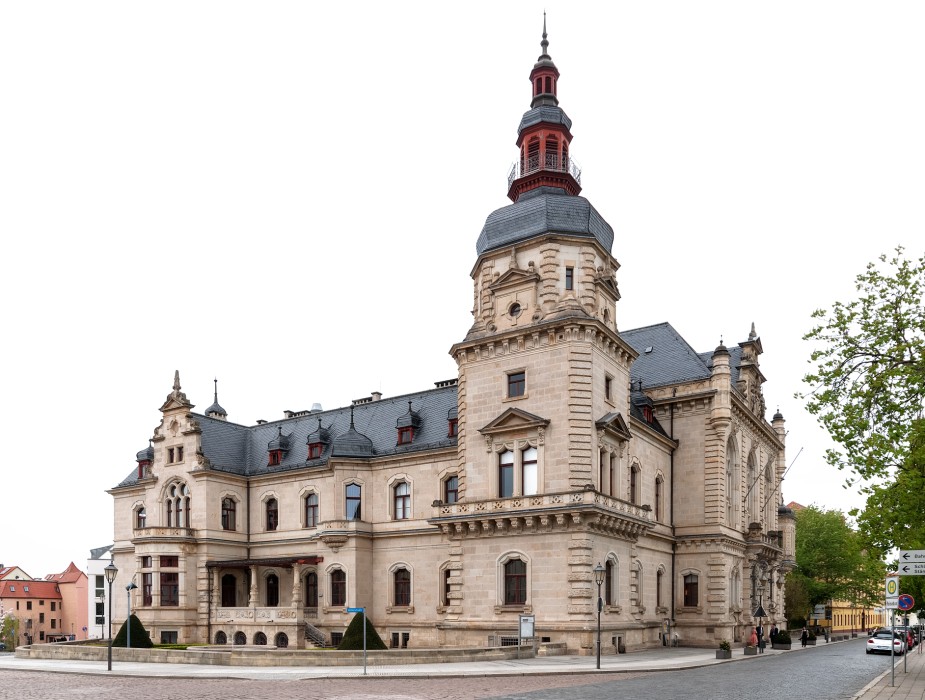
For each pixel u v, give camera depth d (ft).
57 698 87.76
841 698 82.58
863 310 102.42
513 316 164.86
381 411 212.02
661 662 131.44
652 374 204.64
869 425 99.86
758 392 227.61
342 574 189.78
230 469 213.66
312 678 106.83
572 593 143.84
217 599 202.08
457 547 161.79
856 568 305.94
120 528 230.27
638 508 163.43
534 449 156.15
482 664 123.85
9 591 469.57
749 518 215.92
